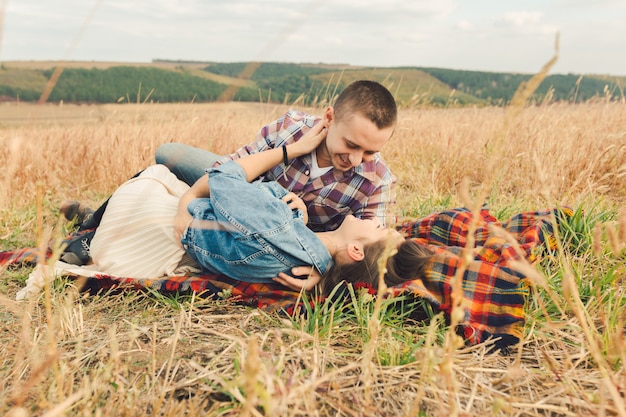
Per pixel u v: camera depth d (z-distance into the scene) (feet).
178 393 5.62
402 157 19.44
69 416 5.08
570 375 6.07
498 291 7.56
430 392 5.74
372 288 7.98
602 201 11.97
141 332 6.97
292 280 7.98
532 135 16.72
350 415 5.36
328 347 6.66
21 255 9.48
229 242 8.03
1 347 6.43
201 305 7.99
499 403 4.15
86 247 9.54
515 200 13.26
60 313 6.79
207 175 8.94
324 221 10.26
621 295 7.64
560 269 8.20
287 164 9.71
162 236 8.76
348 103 8.33
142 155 17.34
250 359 3.45
